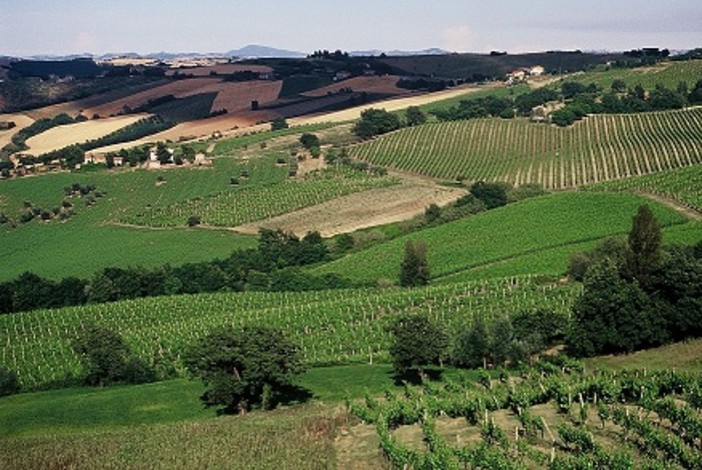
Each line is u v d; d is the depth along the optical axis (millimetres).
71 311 114875
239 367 64250
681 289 69688
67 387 80688
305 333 93812
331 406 62031
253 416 60875
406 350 65625
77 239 169750
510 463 41781
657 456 44000
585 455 42469
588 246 114750
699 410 49500
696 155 172125
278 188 188000
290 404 65938
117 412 67000
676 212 125000
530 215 135875
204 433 55062
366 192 177250
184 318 109500
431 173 195250
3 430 64125
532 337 73062
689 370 61250
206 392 68938
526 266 110125
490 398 55562
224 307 113688
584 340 69875
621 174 172000
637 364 66000
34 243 170625
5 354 95500
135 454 51031
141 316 111125
